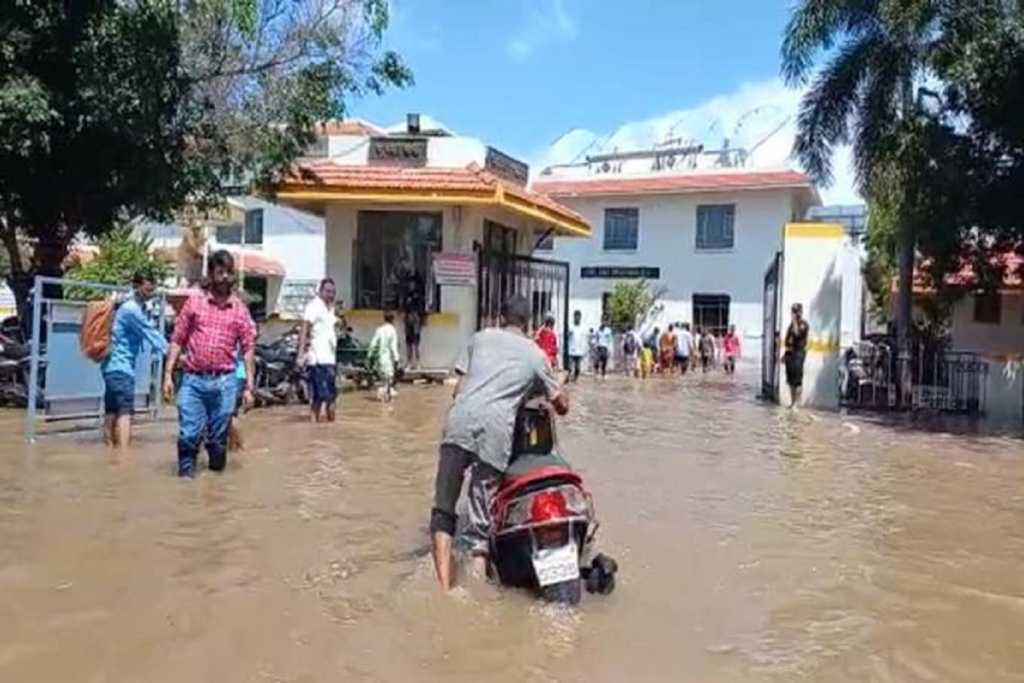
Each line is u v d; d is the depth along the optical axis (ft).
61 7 46.70
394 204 72.23
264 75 63.57
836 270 66.39
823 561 22.04
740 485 32.14
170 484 28.53
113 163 53.42
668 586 19.61
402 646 15.66
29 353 43.27
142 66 48.91
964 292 74.59
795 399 66.08
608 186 143.54
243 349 30.89
